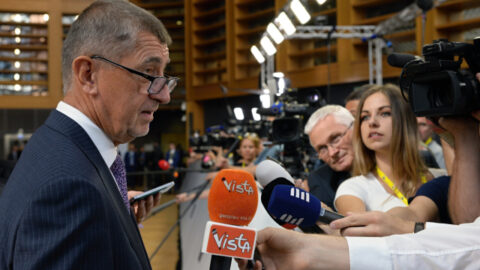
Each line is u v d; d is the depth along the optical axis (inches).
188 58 828.6
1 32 898.1
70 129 35.2
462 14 428.8
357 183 60.0
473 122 39.4
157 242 159.9
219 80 789.9
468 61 36.7
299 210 33.7
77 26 38.2
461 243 30.7
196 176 179.8
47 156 32.5
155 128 940.0
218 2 804.0
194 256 111.8
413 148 58.8
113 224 32.2
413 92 39.0
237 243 28.6
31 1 886.4
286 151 89.7
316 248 29.8
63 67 39.0
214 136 205.3
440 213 49.5
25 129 892.6
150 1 901.8
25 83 902.4
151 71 38.2
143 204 51.6
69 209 29.6
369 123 59.4
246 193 30.8
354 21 516.4
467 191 39.8
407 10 223.8
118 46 36.9
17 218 29.9
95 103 37.6
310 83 578.9
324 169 72.4
